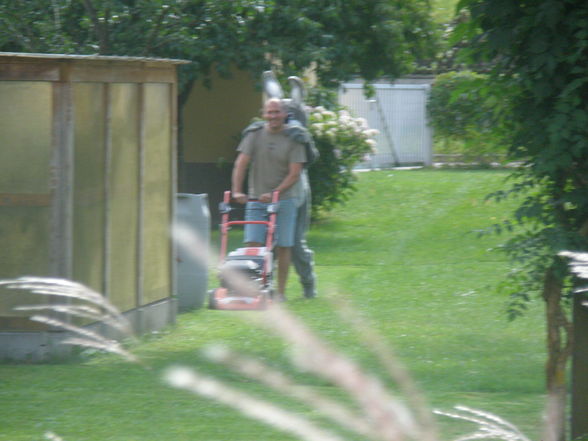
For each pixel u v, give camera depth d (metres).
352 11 56.00
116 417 17.52
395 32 58.41
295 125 32.81
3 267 23.06
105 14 41.75
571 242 16.17
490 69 17.61
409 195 64.94
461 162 91.19
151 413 17.80
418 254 44.03
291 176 31.97
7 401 18.80
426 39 64.69
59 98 22.77
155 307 27.42
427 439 3.38
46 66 22.66
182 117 56.69
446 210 58.53
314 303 32.00
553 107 16.16
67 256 22.89
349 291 34.47
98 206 24.45
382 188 68.00
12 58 22.56
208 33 46.91
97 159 24.44
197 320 29.14
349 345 24.41
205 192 62.94
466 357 23.72
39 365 22.38
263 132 32.66
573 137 15.40
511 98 17.03
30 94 22.80
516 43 16.17
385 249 46.00
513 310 18.70
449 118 90.88
